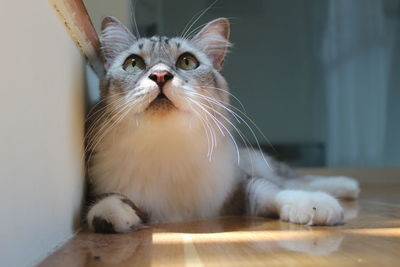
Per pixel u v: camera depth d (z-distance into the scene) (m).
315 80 1.06
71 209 0.35
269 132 1.06
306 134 1.06
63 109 0.33
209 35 0.48
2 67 0.22
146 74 0.40
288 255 0.27
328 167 0.97
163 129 0.40
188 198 0.43
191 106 0.40
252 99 1.06
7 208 0.22
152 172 0.41
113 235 0.34
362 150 1.05
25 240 0.25
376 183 0.89
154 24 0.89
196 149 0.42
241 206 0.46
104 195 0.40
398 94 1.01
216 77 0.45
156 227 0.38
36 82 0.27
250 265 0.25
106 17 0.46
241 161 0.51
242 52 1.05
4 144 0.22
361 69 1.04
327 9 1.04
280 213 0.41
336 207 0.37
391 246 0.29
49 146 0.29
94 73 0.48
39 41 0.28
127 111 0.40
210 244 0.30
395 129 1.02
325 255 0.27
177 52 0.43
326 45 1.05
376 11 1.02
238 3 1.03
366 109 1.04
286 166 0.66
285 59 1.06
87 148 0.42
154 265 0.25
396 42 1.01
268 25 1.05
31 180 0.26
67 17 0.33
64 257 0.27
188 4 0.97
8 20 0.23
